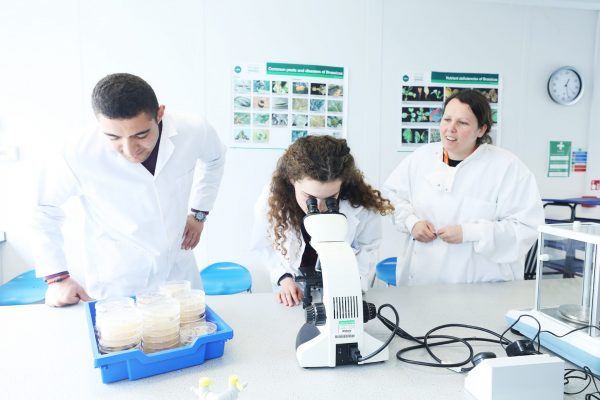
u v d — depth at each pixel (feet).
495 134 9.14
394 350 2.85
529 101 9.24
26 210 7.44
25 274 7.03
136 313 2.62
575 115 9.52
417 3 8.54
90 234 4.33
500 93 9.06
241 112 8.09
